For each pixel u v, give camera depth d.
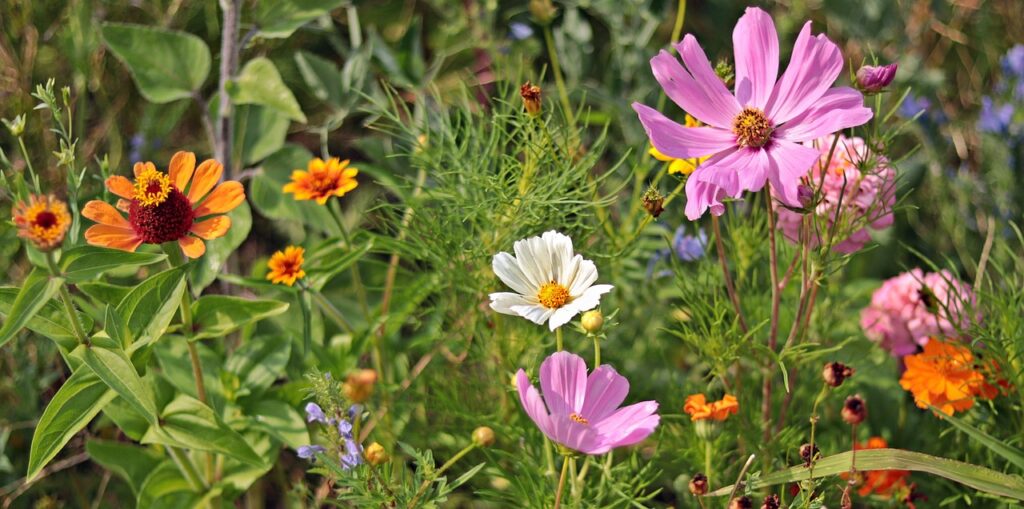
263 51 1.19
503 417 0.98
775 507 0.82
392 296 1.03
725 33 1.25
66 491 1.04
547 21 1.02
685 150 0.82
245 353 0.95
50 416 0.83
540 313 0.81
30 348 1.04
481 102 1.17
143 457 0.97
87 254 0.81
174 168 0.85
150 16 1.18
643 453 0.99
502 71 1.15
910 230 1.17
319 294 0.96
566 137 0.94
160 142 1.16
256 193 1.01
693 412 0.86
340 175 0.93
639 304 1.04
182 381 0.93
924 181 1.18
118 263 0.82
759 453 0.92
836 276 1.09
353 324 1.03
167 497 0.94
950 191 1.18
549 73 1.21
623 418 0.79
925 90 1.22
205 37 1.19
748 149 0.82
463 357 1.00
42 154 1.10
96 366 0.82
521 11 1.20
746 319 0.98
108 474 1.03
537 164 0.92
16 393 1.04
